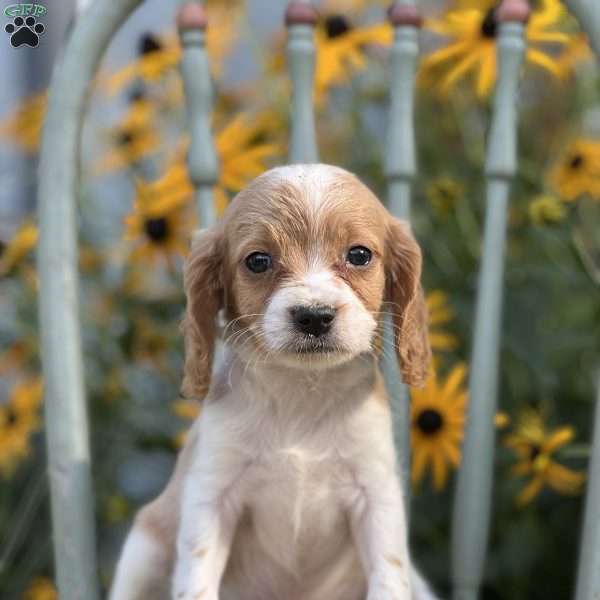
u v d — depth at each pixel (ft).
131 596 2.68
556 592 3.42
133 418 3.60
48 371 2.70
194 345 2.55
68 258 2.72
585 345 3.48
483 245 2.76
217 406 2.60
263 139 3.51
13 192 4.15
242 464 2.59
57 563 2.69
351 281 2.47
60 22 4.14
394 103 2.81
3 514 3.63
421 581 2.79
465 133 3.74
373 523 2.58
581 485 3.35
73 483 2.68
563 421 3.47
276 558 2.68
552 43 3.75
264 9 4.44
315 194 2.47
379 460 2.59
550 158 3.84
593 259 3.55
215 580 2.57
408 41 2.80
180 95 3.73
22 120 3.72
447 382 3.14
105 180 4.10
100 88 3.79
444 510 3.39
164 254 3.28
